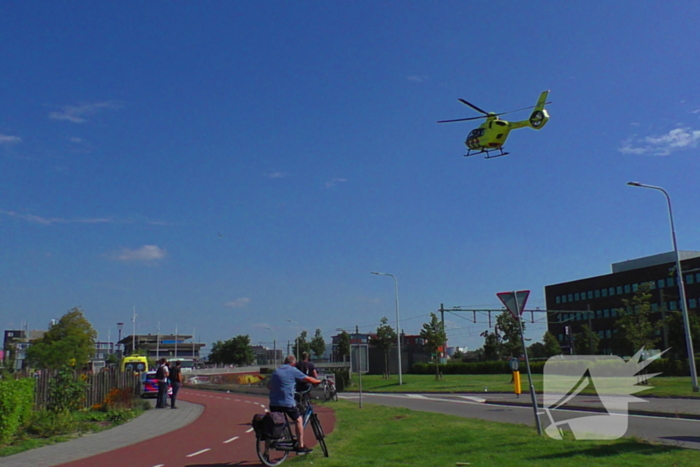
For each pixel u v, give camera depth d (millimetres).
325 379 27516
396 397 32625
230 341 109188
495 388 35781
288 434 10711
